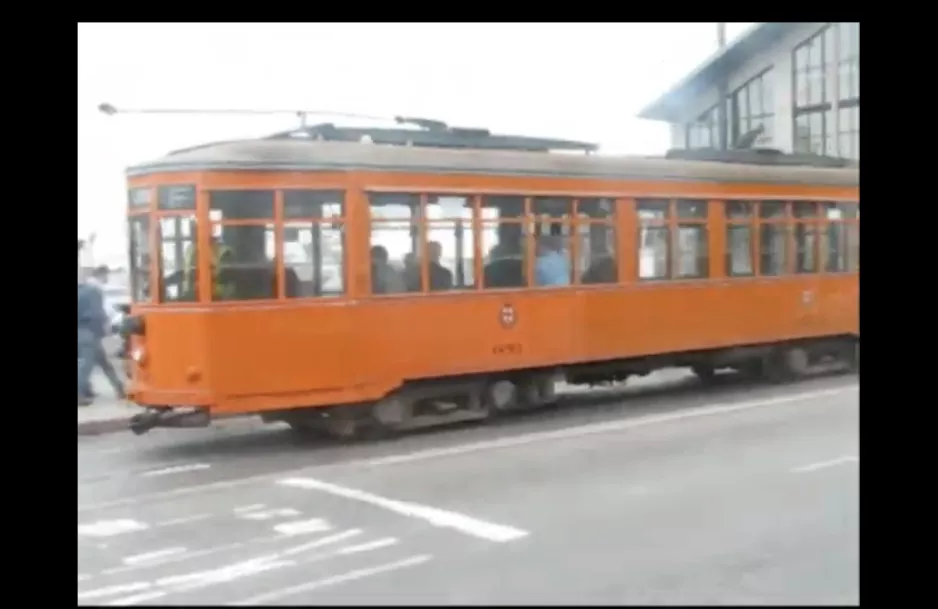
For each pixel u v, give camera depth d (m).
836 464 8.34
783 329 13.88
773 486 7.63
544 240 11.42
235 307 9.59
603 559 5.89
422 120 11.31
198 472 9.01
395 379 10.32
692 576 5.52
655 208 12.46
